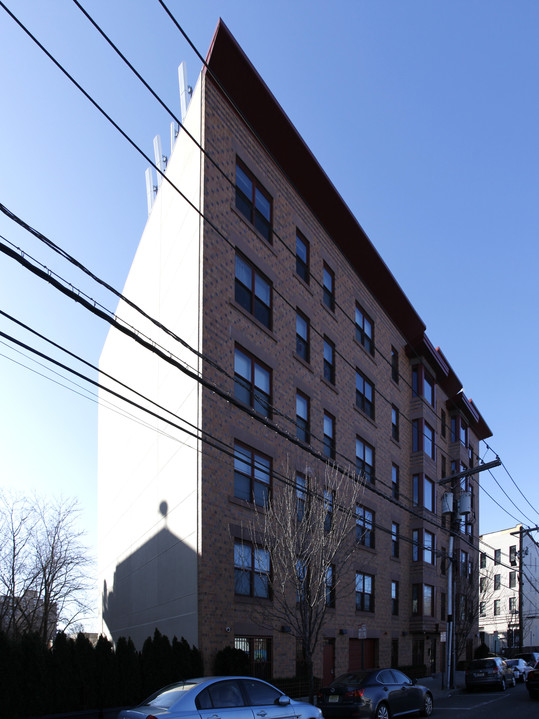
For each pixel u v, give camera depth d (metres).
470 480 45.31
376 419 30.75
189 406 19.41
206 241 19.73
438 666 36.31
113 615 29.34
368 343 31.42
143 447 25.28
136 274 29.16
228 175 21.47
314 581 17.44
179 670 16.11
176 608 18.81
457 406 43.03
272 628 19.36
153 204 27.92
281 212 24.50
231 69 21.50
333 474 23.84
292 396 23.22
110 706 14.77
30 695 13.41
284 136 24.00
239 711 10.23
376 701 15.77
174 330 21.64
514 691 27.41
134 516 25.86
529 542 69.00
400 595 31.30
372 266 30.91
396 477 32.81
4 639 13.42
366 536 28.17
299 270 25.45
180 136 23.09
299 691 19.78
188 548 18.36
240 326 20.73
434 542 35.34
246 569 19.31
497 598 70.25
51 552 31.73
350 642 25.38
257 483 20.50
